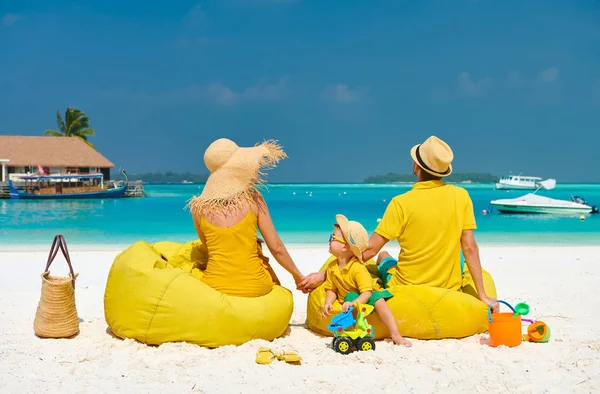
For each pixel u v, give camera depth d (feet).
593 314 21.24
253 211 17.54
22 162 185.47
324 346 16.98
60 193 160.45
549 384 13.55
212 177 17.78
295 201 163.73
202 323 16.29
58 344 16.94
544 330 17.15
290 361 15.02
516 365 14.90
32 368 14.69
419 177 18.93
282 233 60.95
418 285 17.94
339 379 13.94
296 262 36.65
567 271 32.35
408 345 16.75
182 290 16.51
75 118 254.06
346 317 16.31
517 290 26.45
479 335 18.03
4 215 92.84
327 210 111.04
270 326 17.11
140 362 14.87
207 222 17.31
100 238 55.93
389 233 18.21
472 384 13.48
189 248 19.88
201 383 13.65
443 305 17.30
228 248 17.25
